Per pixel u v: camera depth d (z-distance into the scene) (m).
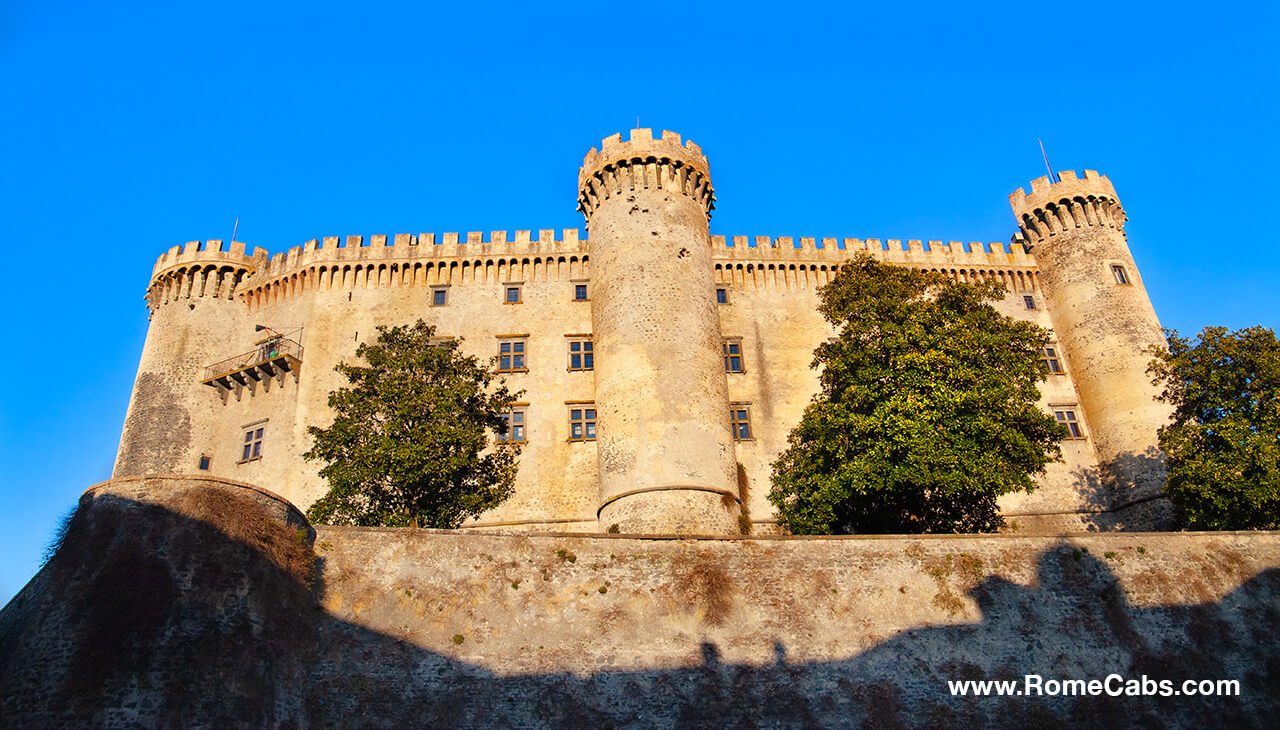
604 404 35.28
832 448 30.20
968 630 23.92
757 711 21.86
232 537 20.41
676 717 21.53
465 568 23.17
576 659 22.19
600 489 34.34
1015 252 45.75
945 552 25.58
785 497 34.41
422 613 22.23
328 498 27.69
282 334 41.81
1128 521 37.84
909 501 30.20
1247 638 24.55
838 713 22.05
